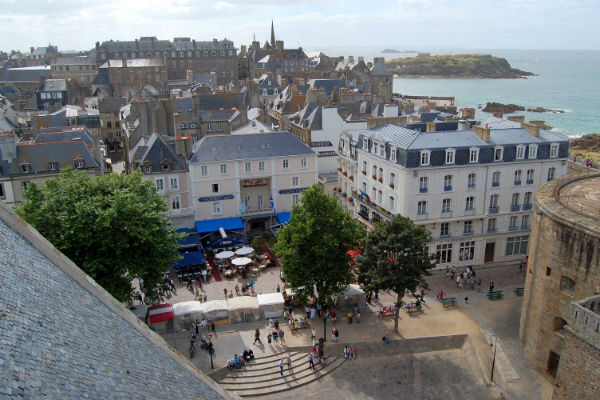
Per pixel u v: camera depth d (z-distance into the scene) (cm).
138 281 6638
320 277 5250
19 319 1510
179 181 7600
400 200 6588
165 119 10394
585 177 5597
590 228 4009
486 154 6569
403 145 6525
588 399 3538
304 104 13375
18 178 7094
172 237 5469
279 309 5603
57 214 4822
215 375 4647
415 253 5159
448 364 4912
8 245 1848
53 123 11438
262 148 8075
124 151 11881
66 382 1434
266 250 7544
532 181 6831
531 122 7288
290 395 4494
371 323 5509
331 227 5406
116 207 4772
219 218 7919
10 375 1271
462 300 6016
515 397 4394
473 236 6838
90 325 1828
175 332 5362
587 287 4112
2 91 18262
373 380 4688
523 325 5016
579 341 3575
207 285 6469
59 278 1948
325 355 5006
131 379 1725
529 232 7025
